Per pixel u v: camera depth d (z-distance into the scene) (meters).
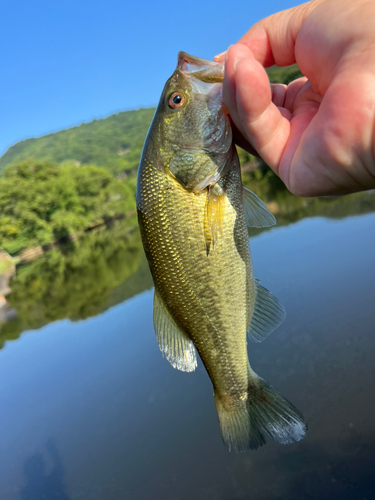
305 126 0.19
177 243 0.24
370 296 0.61
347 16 0.16
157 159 0.24
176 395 0.56
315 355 0.53
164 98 0.24
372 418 0.41
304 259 0.85
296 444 0.42
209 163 0.23
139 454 0.47
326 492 0.36
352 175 0.16
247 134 0.19
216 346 0.25
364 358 0.49
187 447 0.46
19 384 0.75
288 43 0.20
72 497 0.45
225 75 0.18
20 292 2.03
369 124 0.15
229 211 0.24
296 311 0.65
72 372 0.74
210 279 0.24
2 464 0.54
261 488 0.39
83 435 0.54
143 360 0.69
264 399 0.26
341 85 0.15
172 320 0.26
